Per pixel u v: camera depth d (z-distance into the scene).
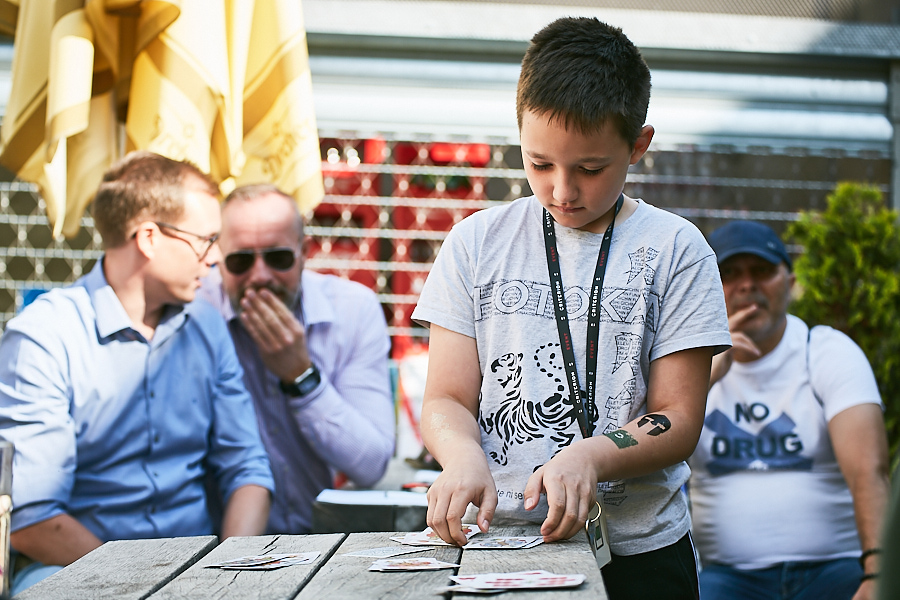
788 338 2.33
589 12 3.80
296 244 2.55
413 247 3.98
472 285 1.49
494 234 1.52
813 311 3.21
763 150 3.86
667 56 3.84
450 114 3.76
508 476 1.41
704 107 3.84
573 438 1.39
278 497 2.62
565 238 1.47
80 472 2.17
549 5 3.77
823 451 2.26
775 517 2.25
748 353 2.25
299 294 2.69
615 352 1.40
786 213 3.90
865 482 2.12
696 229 1.48
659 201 3.88
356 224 3.98
